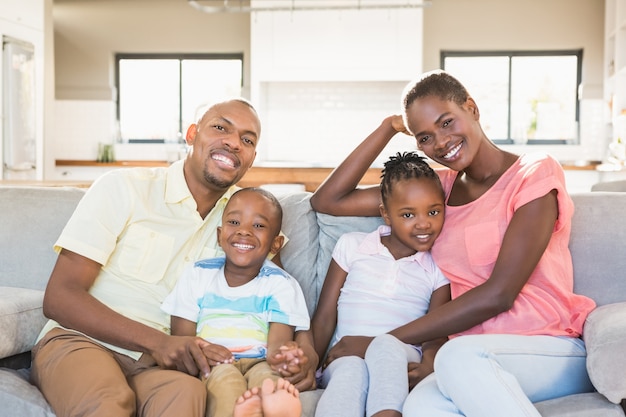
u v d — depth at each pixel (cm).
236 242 160
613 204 172
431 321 150
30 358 164
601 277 167
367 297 167
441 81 161
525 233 148
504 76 681
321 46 619
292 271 183
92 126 718
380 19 614
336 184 182
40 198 187
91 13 711
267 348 154
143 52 715
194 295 160
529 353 134
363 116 671
